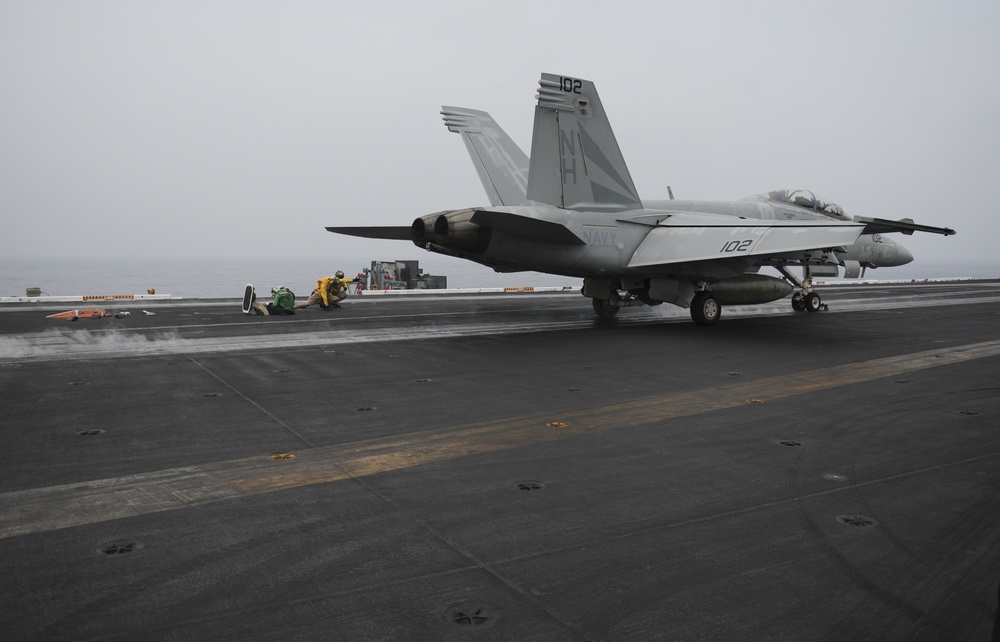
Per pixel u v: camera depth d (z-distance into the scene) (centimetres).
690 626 348
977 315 2020
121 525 474
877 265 2569
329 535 458
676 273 1703
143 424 748
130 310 2072
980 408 841
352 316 1934
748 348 1345
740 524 479
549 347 1353
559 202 1617
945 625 351
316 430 729
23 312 1989
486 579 397
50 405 836
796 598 377
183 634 339
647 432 730
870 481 571
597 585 390
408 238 1939
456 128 2122
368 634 339
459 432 725
